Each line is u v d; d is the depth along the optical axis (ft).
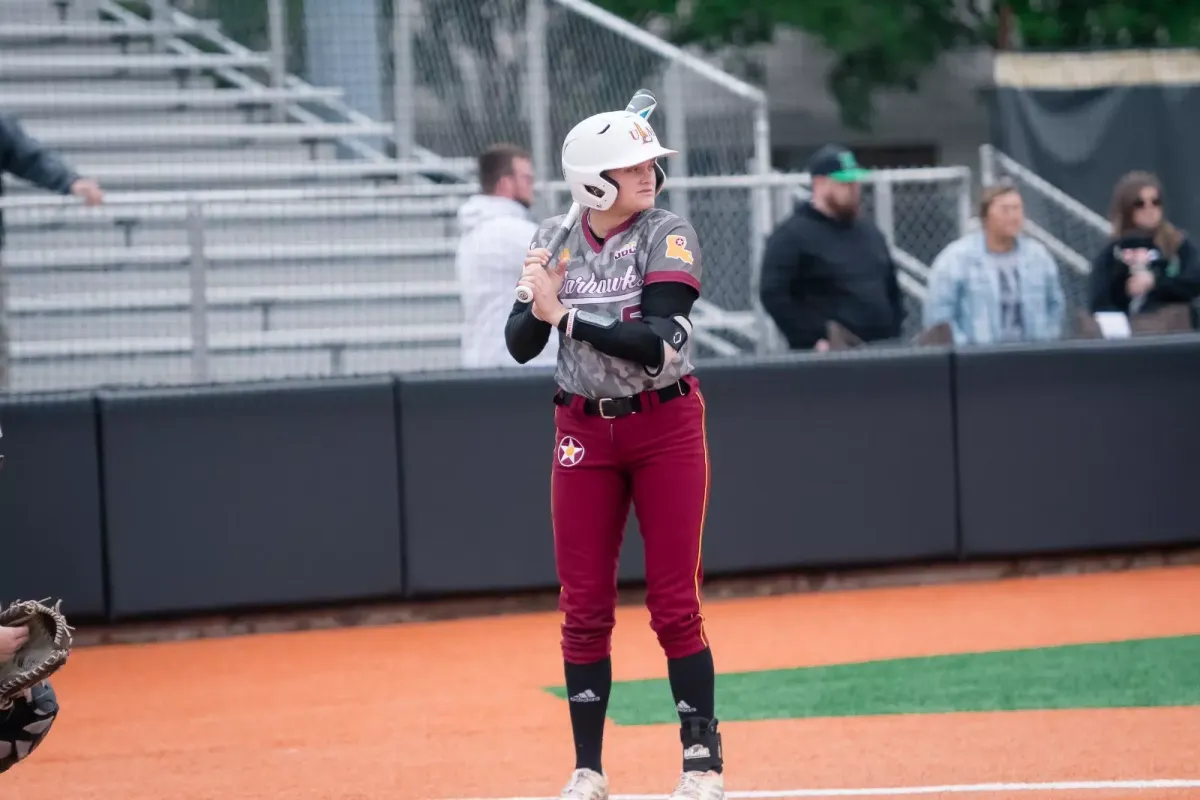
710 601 102.83
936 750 64.23
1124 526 105.81
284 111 153.58
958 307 109.40
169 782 64.03
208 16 157.89
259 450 97.19
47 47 153.79
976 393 103.91
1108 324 109.29
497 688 79.97
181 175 136.05
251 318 112.06
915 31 216.95
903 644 86.63
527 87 142.00
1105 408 105.29
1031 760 62.08
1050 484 104.94
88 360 107.24
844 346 104.37
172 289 110.11
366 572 98.53
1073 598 98.27
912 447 103.35
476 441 99.30
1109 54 133.90
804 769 61.87
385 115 150.20
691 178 127.95
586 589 55.57
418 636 95.45
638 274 54.39
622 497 56.13
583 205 54.80
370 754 67.51
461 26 142.51
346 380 98.17
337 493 98.07
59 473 95.09
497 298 102.27
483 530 99.60
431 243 119.24
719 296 128.67
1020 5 214.90
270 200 104.12
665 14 213.05
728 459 101.19
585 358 54.44
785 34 217.15
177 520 96.43
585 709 55.98
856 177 103.76
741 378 101.19
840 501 102.68
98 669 89.40
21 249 111.86
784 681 78.59
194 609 96.89
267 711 76.95
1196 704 70.74
